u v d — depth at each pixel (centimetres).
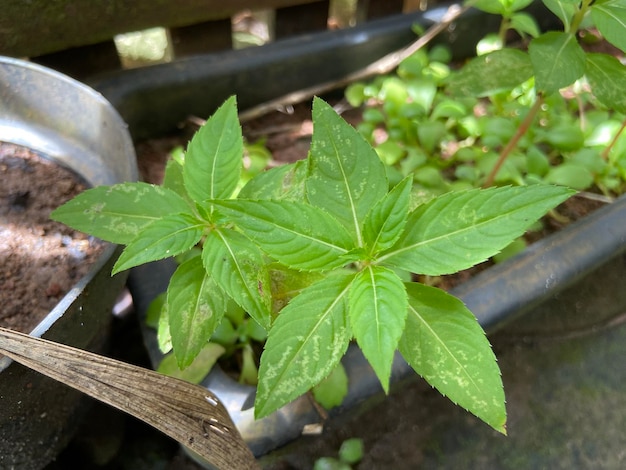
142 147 47
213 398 21
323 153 21
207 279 23
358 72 52
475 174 41
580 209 44
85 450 37
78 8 40
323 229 19
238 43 59
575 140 42
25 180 33
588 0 28
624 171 43
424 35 52
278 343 19
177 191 27
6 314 27
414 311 20
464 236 19
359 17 56
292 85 50
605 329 47
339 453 39
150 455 39
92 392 17
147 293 34
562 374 44
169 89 45
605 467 41
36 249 30
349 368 32
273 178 23
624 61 56
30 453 29
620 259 50
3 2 37
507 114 48
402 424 41
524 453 41
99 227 23
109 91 43
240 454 22
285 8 50
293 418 30
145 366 40
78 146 34
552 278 36
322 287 20
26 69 33
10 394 24
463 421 42
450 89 31
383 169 21
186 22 45
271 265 24
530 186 19
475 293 35
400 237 20
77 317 25
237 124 22
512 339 45
